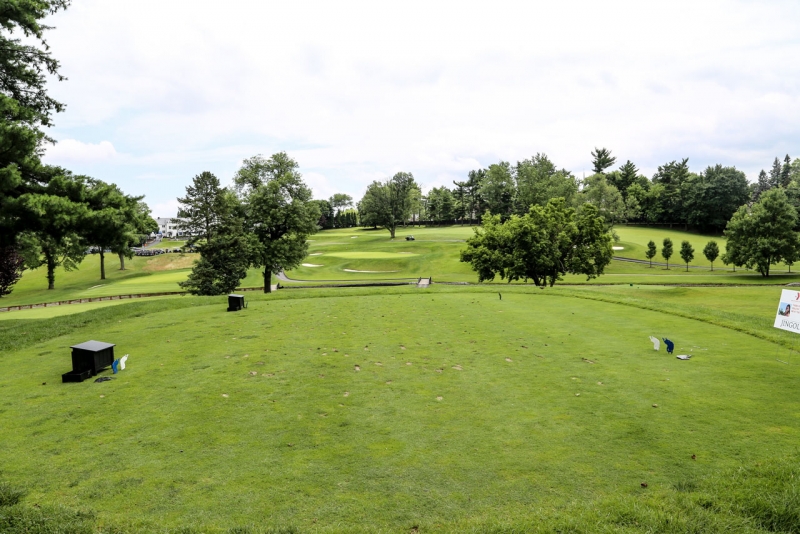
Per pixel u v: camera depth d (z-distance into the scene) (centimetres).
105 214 1802
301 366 1274
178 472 759
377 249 9319
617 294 2306
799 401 961
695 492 655
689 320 1722
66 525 600
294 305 2194
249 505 667
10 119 1761
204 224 5188
